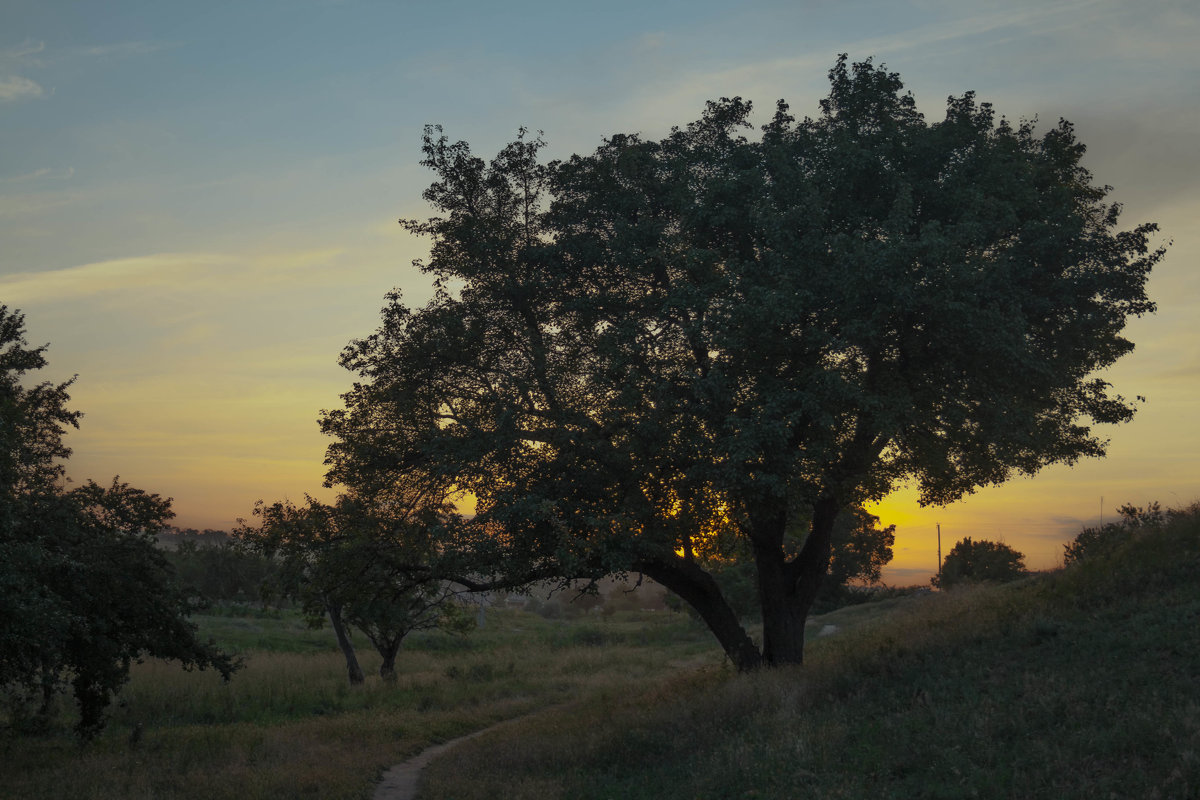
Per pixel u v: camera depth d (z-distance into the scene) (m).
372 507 19.61
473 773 14.42
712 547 23.61
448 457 17.45
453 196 19.44
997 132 19.03
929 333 16.66
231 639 44.06
